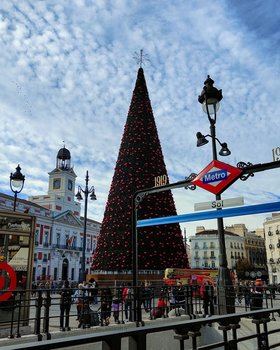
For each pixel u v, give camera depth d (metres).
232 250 97.12
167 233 25.27
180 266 25.11
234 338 2.93
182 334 2.49
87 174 26.66
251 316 3.14
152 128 28.09
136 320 10.02
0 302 8.20
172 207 26.31
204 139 9.66
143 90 29.22
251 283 22.64
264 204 8.09
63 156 70.94
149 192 10.52
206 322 2.67
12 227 9.57
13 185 15.35
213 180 9.00
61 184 66.81
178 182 9.86
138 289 10.27
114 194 26.31
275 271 76.31
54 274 58.31
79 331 8.76
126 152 27.06
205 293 12.22
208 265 96.94
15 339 7.55
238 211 8.48
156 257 24.17
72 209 68.38
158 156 27.38
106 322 10.59
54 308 18.48
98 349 7.91
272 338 8.80
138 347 2.18
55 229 59.34
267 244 79.75
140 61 30.42
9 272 9.04
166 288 12.51
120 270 24.00
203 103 9.80
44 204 63.41
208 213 9.02
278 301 17.36
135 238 10.61
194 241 100.06
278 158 8.09
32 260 9.79
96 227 73.19
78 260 65.38
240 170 8.49
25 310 9.37
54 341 1.78
